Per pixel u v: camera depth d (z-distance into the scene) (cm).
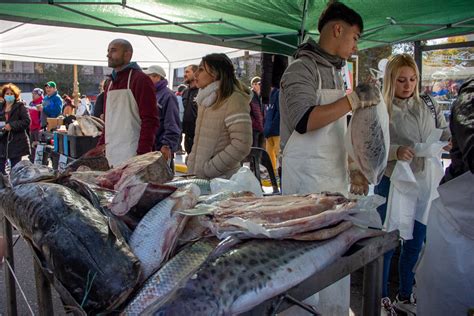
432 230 222
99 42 762
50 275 140
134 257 133
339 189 248
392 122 307
